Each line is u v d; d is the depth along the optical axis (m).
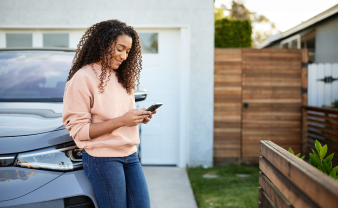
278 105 4.36
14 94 2.36
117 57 1.49
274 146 1.53
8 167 1.55
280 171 1.31
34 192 1.53
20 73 2.55
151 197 3.23
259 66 4.33
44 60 2.70
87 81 1.45
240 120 4.36
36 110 1.99
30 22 4.16
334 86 4.93
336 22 6.75
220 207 2.85
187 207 2.97
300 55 4.34
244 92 4.34
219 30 7.52
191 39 4.19
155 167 4.35
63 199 1.57
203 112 4.27
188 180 3.80
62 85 2.49
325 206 0.86
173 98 4.37
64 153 1.65
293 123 4.38
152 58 4.33
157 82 4.36
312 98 4.95
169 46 4.33
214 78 4.31
